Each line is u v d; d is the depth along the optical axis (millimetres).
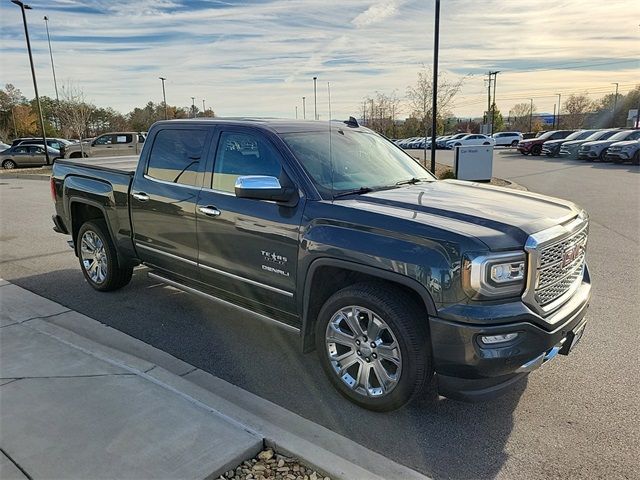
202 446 2773
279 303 3889
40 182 19641
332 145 4273
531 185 15812
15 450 2711
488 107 66875
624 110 79562
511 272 2984
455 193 3980
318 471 2660
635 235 8727
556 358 4227
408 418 3404
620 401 3582
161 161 4805
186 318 5105
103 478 2510
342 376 3553
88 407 3135
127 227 5164
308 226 3572
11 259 7457
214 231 4215
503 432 3244
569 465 2924
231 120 4422
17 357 3832
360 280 3627
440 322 3012
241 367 4113
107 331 4648
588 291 3711
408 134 52062
